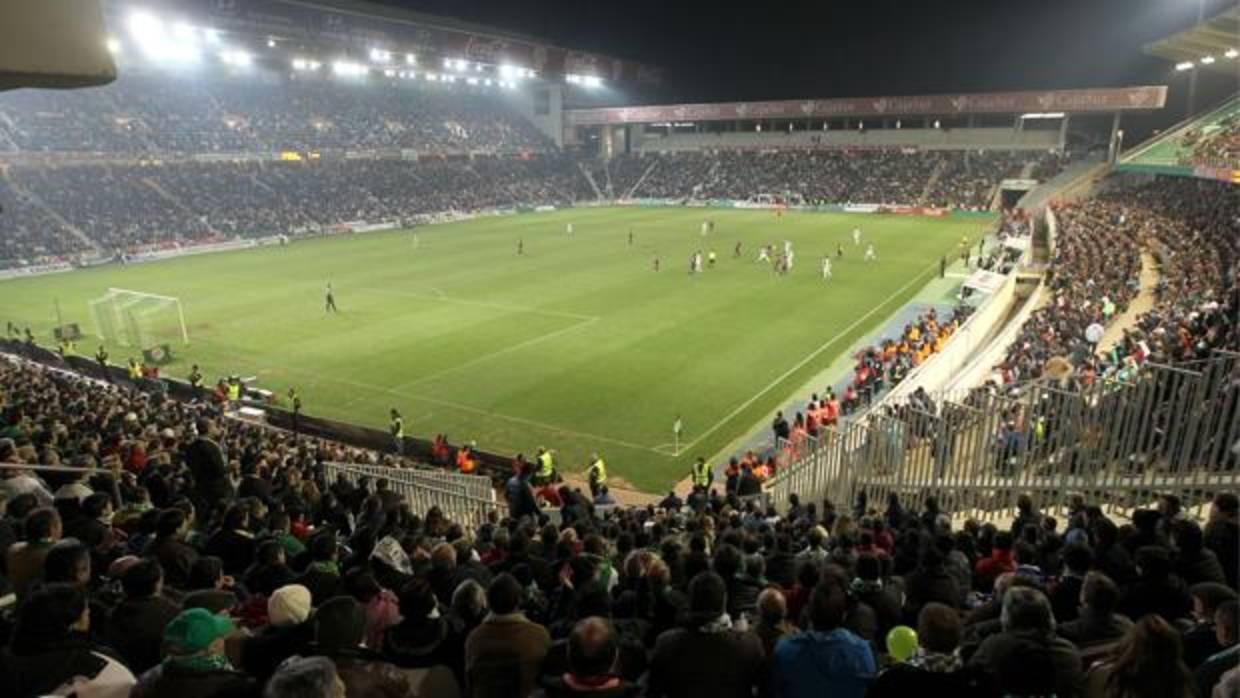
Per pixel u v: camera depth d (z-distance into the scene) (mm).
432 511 12148
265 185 79812
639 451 25453
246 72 87500
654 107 107062
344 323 40344
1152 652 3498
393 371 32938
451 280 51000
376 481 17344
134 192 70125
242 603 6664
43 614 4164
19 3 2248
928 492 13820
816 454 18344
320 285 49781
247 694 4004
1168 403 11258
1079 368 20047
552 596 7891
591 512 15219
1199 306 23875
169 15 63156
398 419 25391
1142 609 5777
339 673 4309
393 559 7801
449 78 101875
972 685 3859
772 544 10453
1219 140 52688
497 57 92312
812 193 94625
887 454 15312
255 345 36781
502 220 85312
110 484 11094
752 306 43406
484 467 24234
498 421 27797
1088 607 5203
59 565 5383
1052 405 12688
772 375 32156
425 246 66125
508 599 4996
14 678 4051
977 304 38250
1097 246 43031
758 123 108250
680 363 33625
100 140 69875
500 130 109250
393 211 82250
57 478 11617
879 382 27719
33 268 55188
